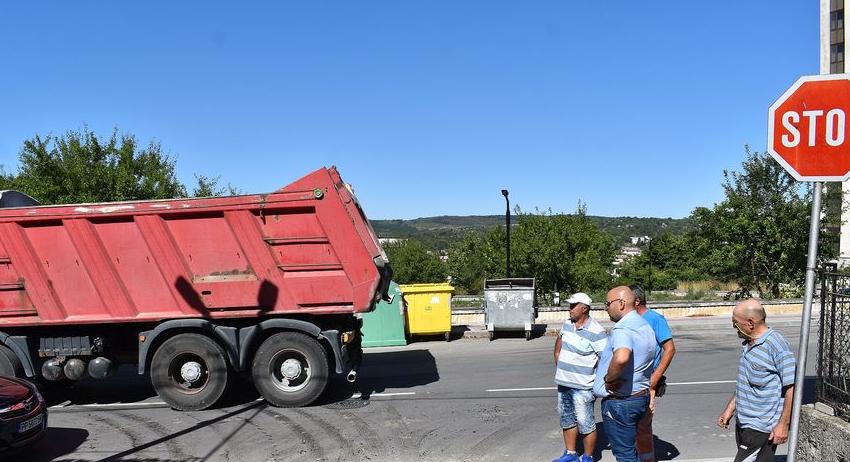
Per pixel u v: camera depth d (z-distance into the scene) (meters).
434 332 14.91
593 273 24.14
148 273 8.57
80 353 8.82
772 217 21.33
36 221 8.52
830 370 4.68
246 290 8.51
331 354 8.73
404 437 7.04
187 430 7.55
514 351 13.35
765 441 4.26
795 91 3.73
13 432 6.30
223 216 8.49
